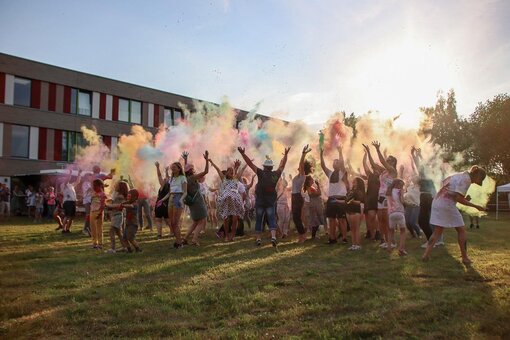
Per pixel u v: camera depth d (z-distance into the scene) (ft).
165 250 27.73
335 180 31.01
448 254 25.35
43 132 102.47
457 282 17.94
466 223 60.54
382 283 17.71
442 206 22.50
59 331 12.39
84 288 17.21
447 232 41.60
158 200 35.86
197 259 23.76
